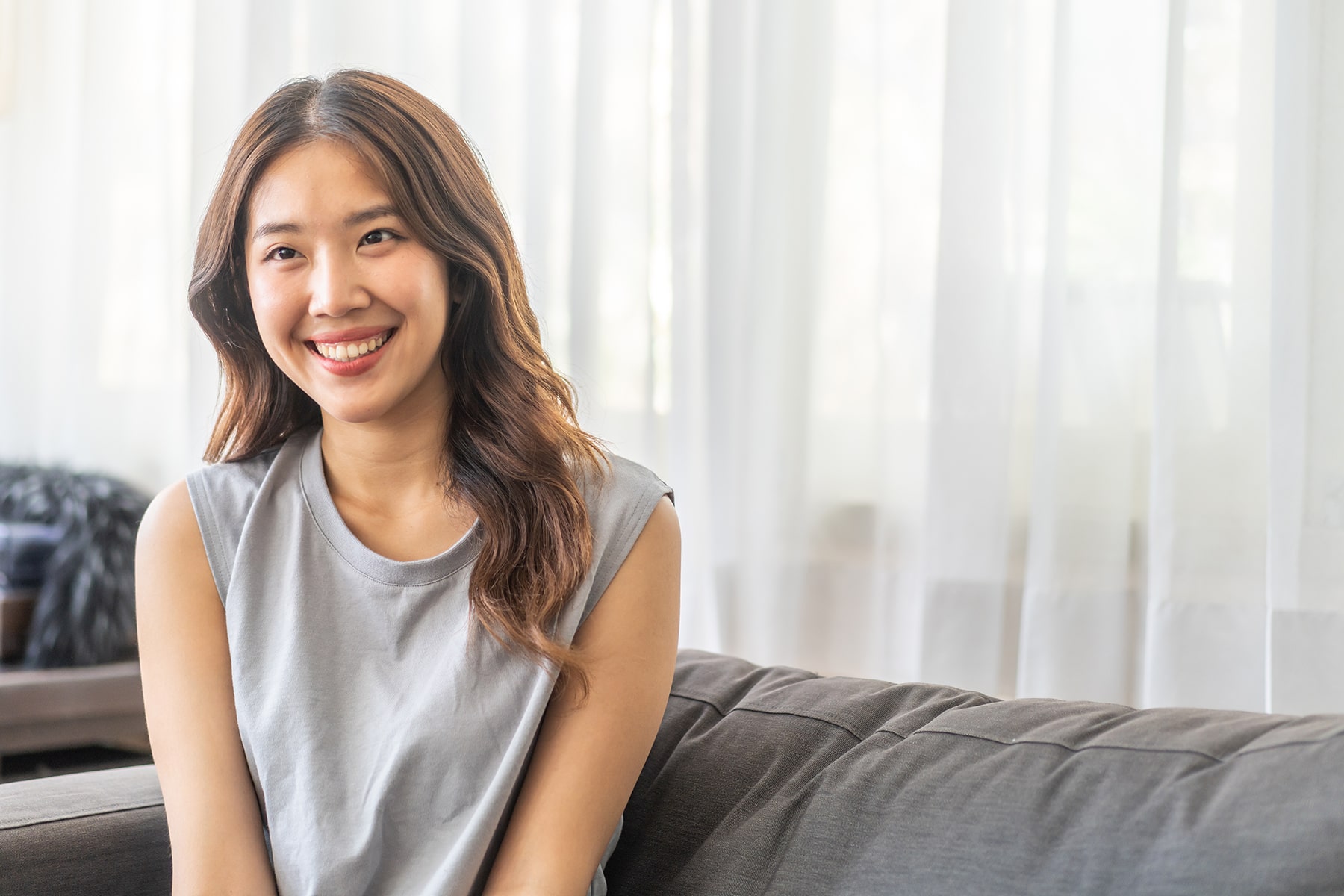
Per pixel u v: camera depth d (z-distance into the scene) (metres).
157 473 2.87
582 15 2.20
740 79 2.04
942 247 1.81
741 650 2.03
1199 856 0.76
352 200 1.00
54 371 3.04
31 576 2.34
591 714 0.99
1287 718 0.85
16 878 0.98
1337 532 1.51
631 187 2.19
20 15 3.08
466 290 1.07
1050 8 1.80
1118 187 1.72
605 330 2.21
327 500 1.08
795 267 1.99
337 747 0.99
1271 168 1.60
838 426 1.98
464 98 2.36
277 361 1.05
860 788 0.94
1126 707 0.95
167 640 1.07
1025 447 1.82
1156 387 1.64
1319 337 1.53
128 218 2.93
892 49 1.93
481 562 1.01
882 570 1.93
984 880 0.83
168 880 1.06
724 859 0.96
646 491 1.07
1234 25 1.61
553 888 0.93
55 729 2.13
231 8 2.64
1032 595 1.74
